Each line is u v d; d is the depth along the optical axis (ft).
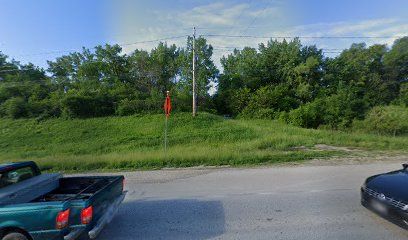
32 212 13.26
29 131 100.78
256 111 131.75
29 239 13.67
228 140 74.49
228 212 19.54
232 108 140.97
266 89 144.87
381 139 59.72
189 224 17.84
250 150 47.50
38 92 140.77
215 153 41.04
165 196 24.04
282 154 41.37
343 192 23.21
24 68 175.63
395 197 15.62
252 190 24.57
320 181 26.89
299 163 36.42
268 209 19.79
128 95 129.70
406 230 15.70
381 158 38.99
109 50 161.07
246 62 171.73
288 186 25.44
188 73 147.54
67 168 38.27
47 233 13.25
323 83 159.02
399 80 177.88
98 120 110.52
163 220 18.70
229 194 23.66
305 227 16.67
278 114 125.70
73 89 142.41
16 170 17.21
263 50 176.96
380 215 16.49
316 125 116.88
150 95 133.08
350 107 117.91
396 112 116.16
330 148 50.44
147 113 114.83
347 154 42.70
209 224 17.66
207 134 83.46
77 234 13.44
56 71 184.24
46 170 37.73
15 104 117.39
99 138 89.10
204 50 148.36
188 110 119.96
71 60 180.04
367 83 164.66
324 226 16.75
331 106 118.01
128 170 36.40
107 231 17.31
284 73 160.86
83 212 13.70
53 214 13.23
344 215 18.37
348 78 162.09
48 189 17.95
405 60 174.09
